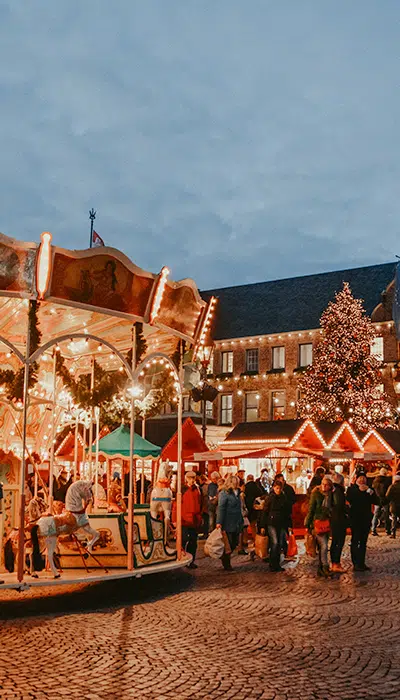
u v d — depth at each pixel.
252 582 14.44
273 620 10.73
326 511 15.18
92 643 9.31
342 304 42.94
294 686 7.50
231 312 55.38
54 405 17.72
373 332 43.19
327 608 11.62
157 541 14.66
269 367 51.59
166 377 18.69
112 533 13.66
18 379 15.62
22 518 12.03
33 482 18.84
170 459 27.05
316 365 42.94
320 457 27.12
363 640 9.47
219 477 22.00
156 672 8.00
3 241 11.21
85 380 19.66
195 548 16.78
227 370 53.22
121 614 11.25
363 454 27.41
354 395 41.59
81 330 16.64
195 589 13.66
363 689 7.41
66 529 12.79
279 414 50.81
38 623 10.57
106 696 7.16
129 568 13.44
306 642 9.36
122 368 19.52
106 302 12.88
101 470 30.36
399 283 43.06
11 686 7.46
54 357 17.69
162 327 14.44
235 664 8.33
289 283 55.56
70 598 12.80
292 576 15.19
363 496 15.91
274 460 37.25
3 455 17.14
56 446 26.92
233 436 30.94
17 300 13.52
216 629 10.13
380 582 14.27
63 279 12.05
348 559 18.12
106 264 12.46
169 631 10.02
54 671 8.04
